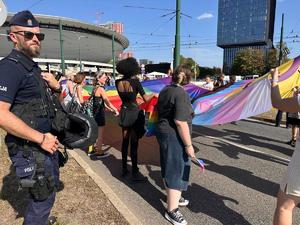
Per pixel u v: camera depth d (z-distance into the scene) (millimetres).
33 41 2809
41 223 3031
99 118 7441
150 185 5754
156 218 4500
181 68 4234
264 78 7469
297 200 3180
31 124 2771
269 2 56531
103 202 4707
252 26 60438
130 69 5742
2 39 86625
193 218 4543
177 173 4238
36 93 2830
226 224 4387
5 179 5426
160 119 4262
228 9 64438
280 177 6246
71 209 4480
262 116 14664
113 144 8945
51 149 2764
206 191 5504
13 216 4238
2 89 2576
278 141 9562
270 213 4699
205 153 8055
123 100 5809
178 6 12867
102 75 7461
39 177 2863
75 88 7340
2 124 2539
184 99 4066
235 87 8547
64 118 3023
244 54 67312
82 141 3016
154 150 8227
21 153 2842
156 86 10492
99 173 6414
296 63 7367
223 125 12469
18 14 2805
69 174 5844
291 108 3221
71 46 108688
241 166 6953
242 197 5266
